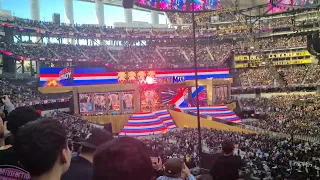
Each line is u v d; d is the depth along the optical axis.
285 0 35.34
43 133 3.31
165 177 5.31
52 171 3.31
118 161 2.73
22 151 3.21
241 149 35.69
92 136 5.03
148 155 2.92
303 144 39.25
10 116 5.04
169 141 43.31
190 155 29.72
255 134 46.44
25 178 4.14
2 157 4.25
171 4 39.75
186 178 5.59
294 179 20.91
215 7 43.28
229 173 7.75
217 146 36.16
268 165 26.36
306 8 34.06
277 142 39.53
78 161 4.84
